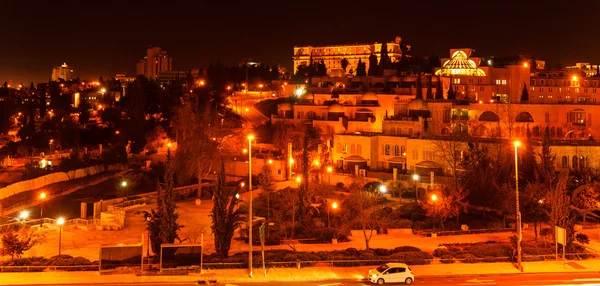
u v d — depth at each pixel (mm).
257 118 190875
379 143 120875
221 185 60125
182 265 54938
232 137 135500
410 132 124750
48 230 76625
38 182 119688
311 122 150875
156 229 59594
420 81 154375
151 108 182000
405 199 100250
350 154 123375
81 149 153500
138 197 100750
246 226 73688
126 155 144125
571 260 61562
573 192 76062
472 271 56750
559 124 123562
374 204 82938
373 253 62344
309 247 70250
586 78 190500
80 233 75562
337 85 192375
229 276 54094
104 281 51781
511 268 58000
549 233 69500
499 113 125562
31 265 56156
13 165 146750
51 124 180250
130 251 56000
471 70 187875
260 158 125938
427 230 79500
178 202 99875
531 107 125000
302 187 82875
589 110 122625
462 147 105750
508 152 97938
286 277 54062
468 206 87875
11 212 96250
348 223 74562
